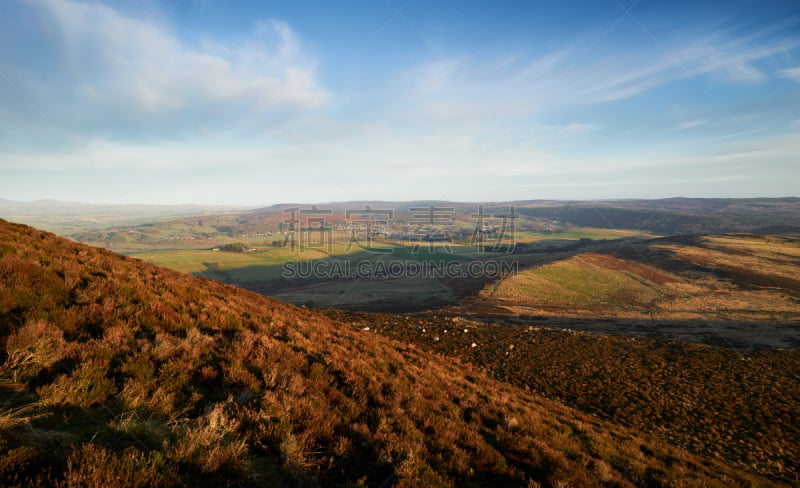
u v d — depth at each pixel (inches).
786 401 775.1
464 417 338.0
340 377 323.3
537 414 423.2
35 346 184.1
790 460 523.2
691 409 709.3
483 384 538.9
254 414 195.5
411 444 230.2
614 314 2425.0
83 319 244.7
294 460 176.1
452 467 223.0
